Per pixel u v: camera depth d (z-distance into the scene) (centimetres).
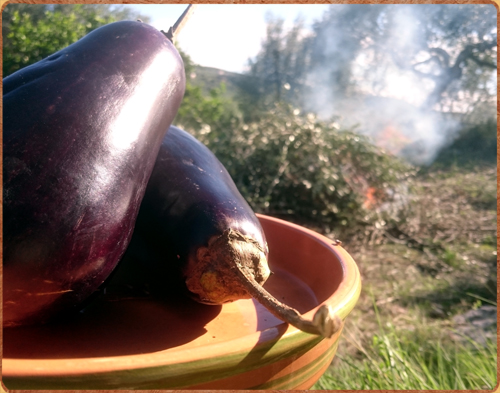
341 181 356
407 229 363
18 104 63
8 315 62
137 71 74
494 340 195
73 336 66
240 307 81
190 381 51
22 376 45
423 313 236
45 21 411
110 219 64
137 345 65
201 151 91
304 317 61
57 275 61
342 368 149
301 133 367
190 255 73
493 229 375
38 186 60
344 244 329
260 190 350
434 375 147
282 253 106
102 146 65
